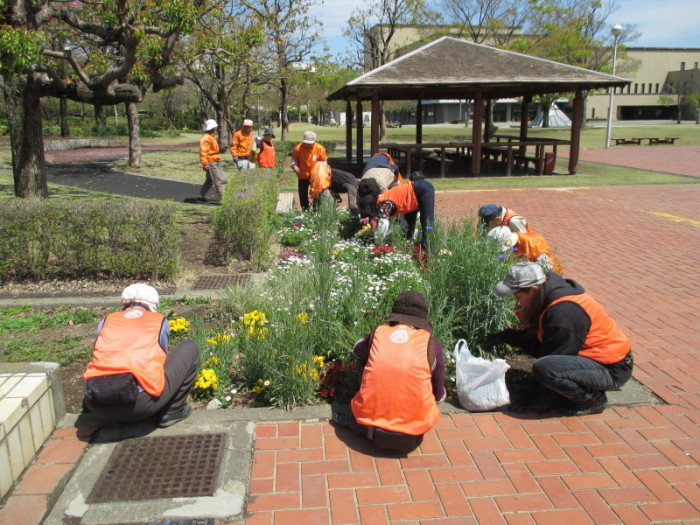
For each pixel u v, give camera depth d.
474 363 3.86
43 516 2.86
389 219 6.99
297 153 10.11
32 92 9.14
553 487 3.11
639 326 5.43
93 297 5.89
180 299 5.80
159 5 8.38
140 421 3.64
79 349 4.70
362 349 3.67
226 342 4.45
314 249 6.98
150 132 41.97
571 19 40.62
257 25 13.98
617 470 3.25
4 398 3.19
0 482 2.93
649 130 49.78
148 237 6.21
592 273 7.24
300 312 4.57
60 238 6.15
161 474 3.15
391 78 16.36
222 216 7.04
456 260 4.78
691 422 3.74
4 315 5.44
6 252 6.10
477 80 16.48
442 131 52.38
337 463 3.31
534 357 4.61
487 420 3.79
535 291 3.86
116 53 11.27
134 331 3.41
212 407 3.91
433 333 4.31
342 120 82.94
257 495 3.04
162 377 3.39
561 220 10.93
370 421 3.37
